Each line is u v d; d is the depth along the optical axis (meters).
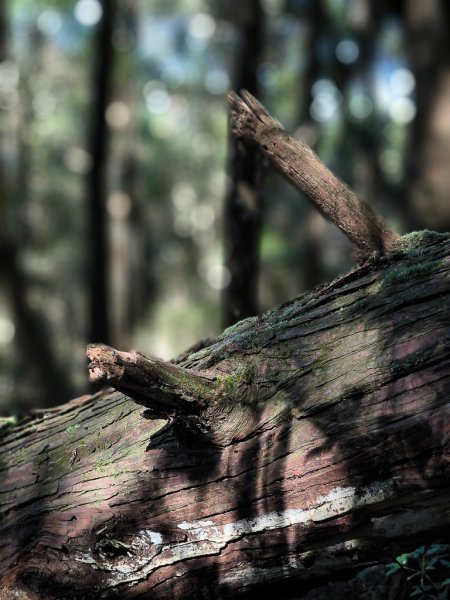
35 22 18.55
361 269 2.27
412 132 10.07
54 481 2.42
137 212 19.64
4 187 11.09
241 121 2.62
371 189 15.25
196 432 2.12
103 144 9.86
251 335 2.25
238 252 3.86
